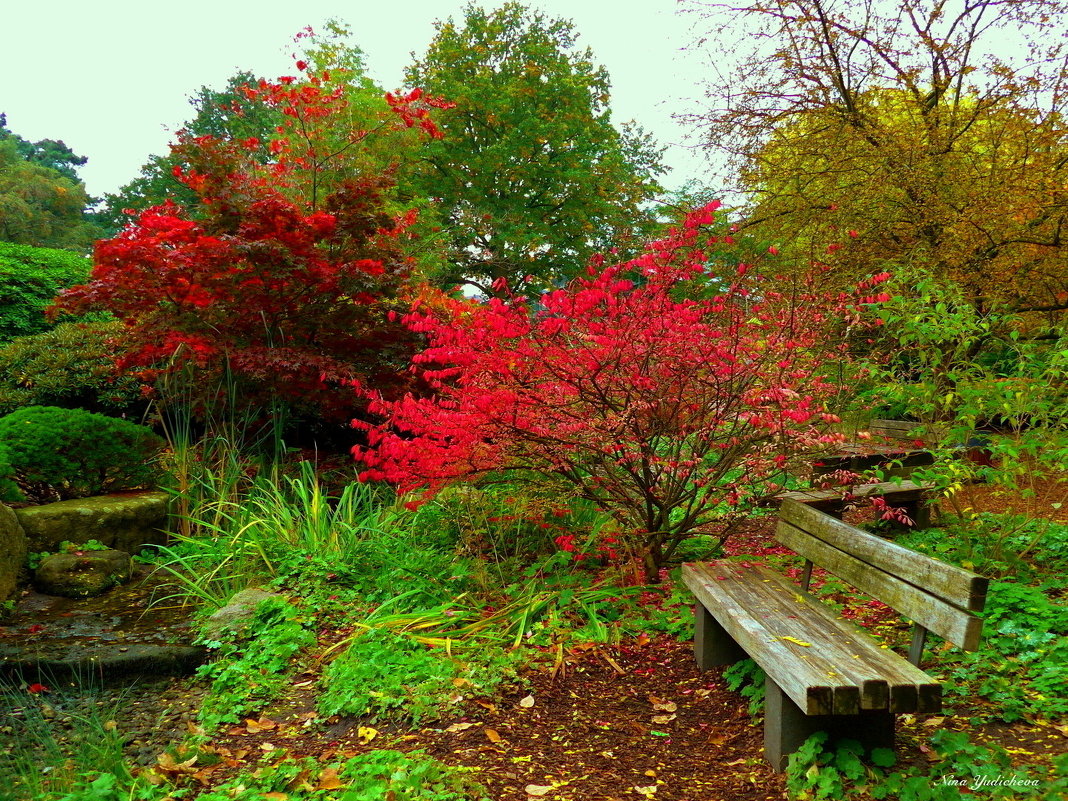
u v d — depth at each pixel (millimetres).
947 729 2793
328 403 7066
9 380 8070
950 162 8000
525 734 3156
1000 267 7840
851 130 8719
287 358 6387
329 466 7535
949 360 5043
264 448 7383
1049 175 7707
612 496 4863
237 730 3344
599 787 2725
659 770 2840
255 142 7664
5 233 29266
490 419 4297
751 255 6418
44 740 3186
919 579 2664
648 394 4441
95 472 6188
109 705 3674
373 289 6926
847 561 3221
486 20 21141
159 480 6535
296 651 4059
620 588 4594
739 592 3418
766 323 4969
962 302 5660
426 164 20125
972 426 4430
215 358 6676
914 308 4809
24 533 5312
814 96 8906
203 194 7109
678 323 4293
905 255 7949
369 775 2732
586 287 4605
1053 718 2756
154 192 27781
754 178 9281
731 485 4539
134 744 3256
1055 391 4410
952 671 3213
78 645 4207
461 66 20969
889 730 2652
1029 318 8617
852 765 2510
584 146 21047
